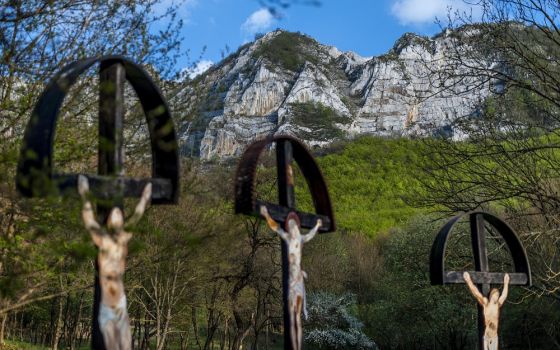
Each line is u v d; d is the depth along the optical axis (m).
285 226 7.16
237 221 13.05
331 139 104.19
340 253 42.47
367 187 66.81
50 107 4.80
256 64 120.75
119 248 5.09
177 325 26.36
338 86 125.00
